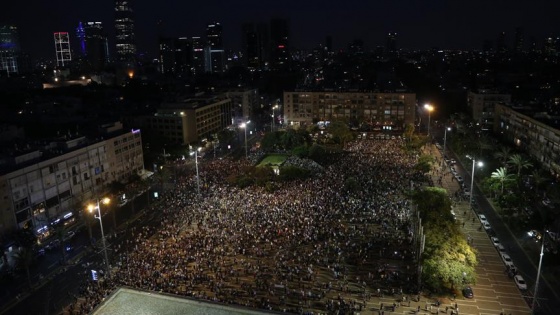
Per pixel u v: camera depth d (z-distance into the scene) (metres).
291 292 87.19
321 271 95.06
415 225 107.56
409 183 147.75
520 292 87.62
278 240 107.62
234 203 132.00
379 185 145.38
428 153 197.88
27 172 119.81
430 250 86.12
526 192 124.50
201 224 118.06
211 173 168.75
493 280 92.06
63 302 88.12
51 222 125.19
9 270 101.62
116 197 144.12
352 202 129.38
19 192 117.19
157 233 117.69
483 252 104.12
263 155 197.12
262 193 141.00
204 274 93.12
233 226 115.19
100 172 151.38
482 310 81.62
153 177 166.88
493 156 159.62
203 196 141.62
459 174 165.75
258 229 113.12
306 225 114.62
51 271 101.94
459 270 82.06
